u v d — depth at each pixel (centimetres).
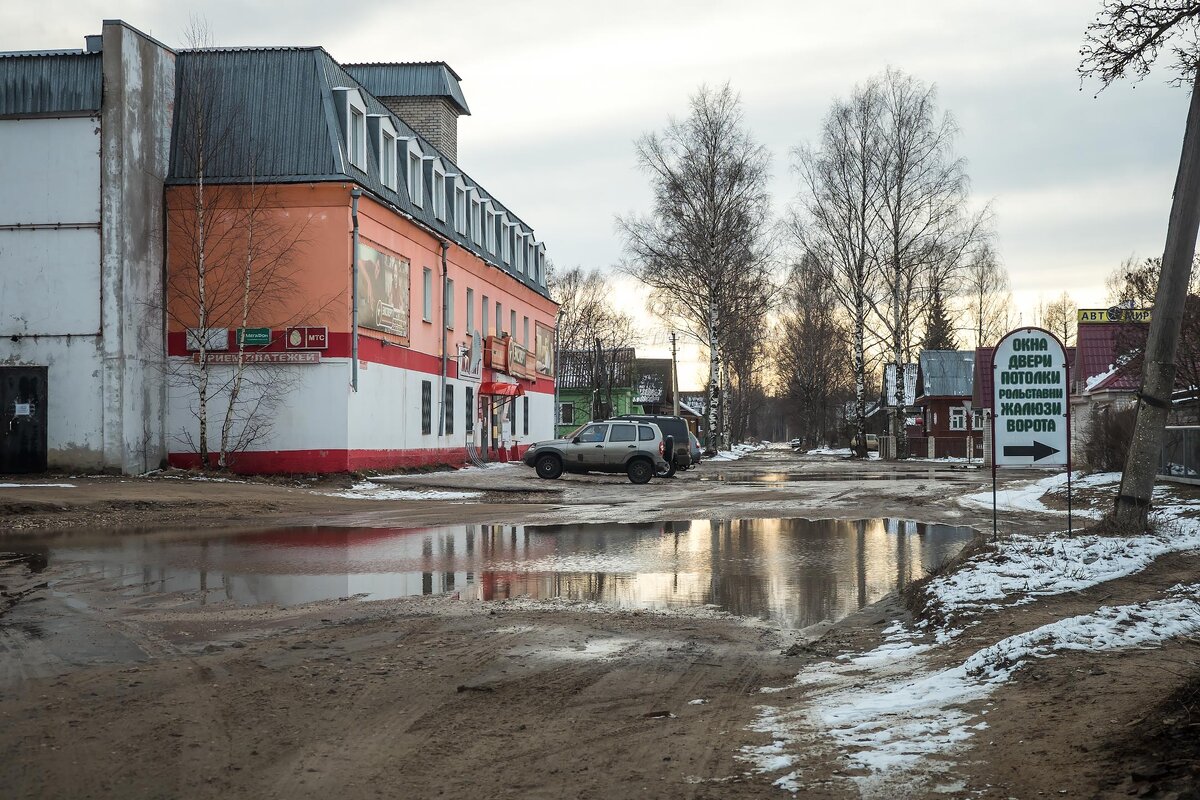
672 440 3322
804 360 8669
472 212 4228
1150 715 517
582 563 1340
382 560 1362
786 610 1005
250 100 2858
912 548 1502
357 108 2977
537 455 3206
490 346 4297
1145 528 1341
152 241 2716
